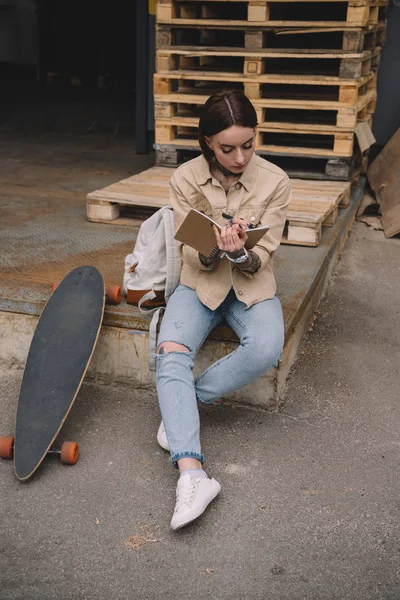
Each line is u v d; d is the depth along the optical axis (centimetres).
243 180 281
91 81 1212
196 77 502
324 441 303
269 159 563
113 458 291
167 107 519
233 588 226
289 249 427
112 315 328
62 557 239
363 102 520
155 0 646
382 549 243
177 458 256
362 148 508
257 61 486
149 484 276
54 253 408
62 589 225
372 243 524
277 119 531
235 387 286
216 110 261
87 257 403
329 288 450
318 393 338
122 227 461
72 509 262
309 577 231
